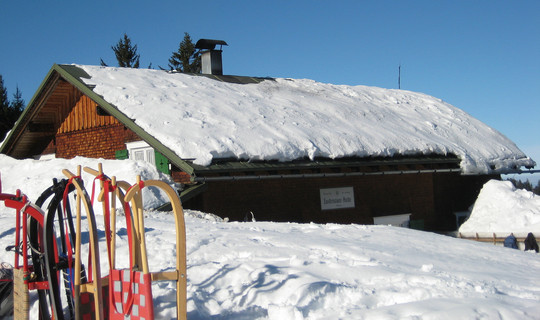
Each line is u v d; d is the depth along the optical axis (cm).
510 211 1845
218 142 1495
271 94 2145
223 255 657
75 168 1432
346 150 1736
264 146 1559
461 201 2145
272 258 642
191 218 1100
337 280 552
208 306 496
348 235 858
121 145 1770
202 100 1819
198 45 2406
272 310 472
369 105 2358
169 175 1565
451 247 836
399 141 1944
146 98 1712
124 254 644
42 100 1970
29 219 494
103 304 452
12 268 555
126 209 450
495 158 2225
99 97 1678
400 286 537
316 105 2108
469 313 448
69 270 477
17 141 2159
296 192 1700
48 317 492
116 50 5856
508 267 714
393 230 949
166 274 422
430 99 2748
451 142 2180
